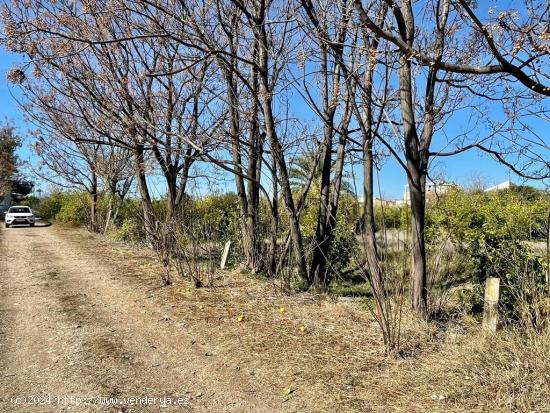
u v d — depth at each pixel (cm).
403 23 581
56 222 3644
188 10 757
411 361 475
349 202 912
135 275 980
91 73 895
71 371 474
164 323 638
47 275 1029
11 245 1753
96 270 1077
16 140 5294
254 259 954
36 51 653
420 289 591
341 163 873
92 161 1988
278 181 828
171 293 793
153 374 470
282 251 905
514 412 364
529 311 464
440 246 786
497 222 936
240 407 400
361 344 528
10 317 684
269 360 493
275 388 433
